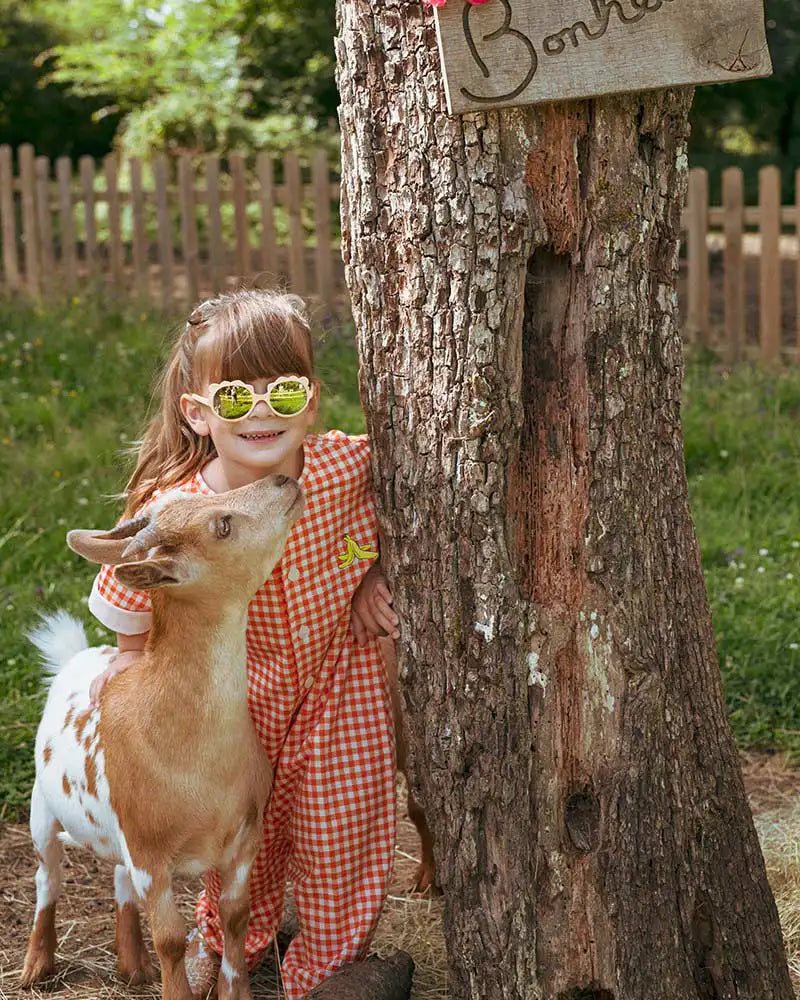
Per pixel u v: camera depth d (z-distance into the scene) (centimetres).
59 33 2023
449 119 286
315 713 348
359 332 319
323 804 344
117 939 362
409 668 323
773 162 1866
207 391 325
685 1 278
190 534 303
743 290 1012
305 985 342
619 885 305
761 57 284
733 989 317
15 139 2028
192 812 313
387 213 302
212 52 1827
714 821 319
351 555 340
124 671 340
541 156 286
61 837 363
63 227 1188
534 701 308
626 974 305
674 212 300
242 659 315
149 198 1231
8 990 358
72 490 733
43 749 356
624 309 294
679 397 310
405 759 378
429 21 285
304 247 1144
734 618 575
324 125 1828
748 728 513
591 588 303
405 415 311
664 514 310
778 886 395
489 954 312
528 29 274
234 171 1166
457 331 295
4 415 846
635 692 306
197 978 351
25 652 554
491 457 298
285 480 315
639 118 289
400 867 432
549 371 302
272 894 367
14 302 1144
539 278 299
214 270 1177
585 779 310
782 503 718
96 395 902
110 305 1120
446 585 310
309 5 1773
